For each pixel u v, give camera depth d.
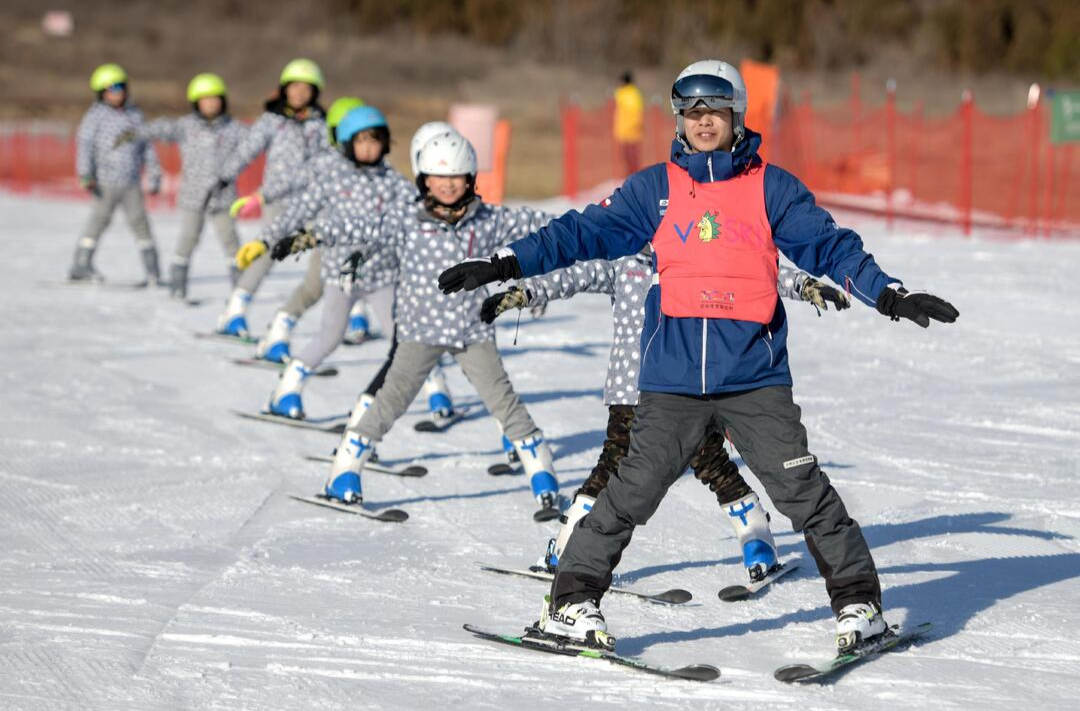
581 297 26.73
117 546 11.01
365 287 15.41
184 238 25.48
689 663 8.36
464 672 8.20
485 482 13.24
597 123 62.97
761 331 8.00
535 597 9.74
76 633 8.84
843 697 7.78
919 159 51.69
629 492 8.21
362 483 13.19
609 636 8.34
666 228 8.02
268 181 20.78
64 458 14.02
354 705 7.66
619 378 9.85
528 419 12.04
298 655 8.49
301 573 10.27
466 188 11.76
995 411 16.09
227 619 9.16
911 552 10.73
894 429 15.23
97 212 27.62
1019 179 47.81
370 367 19.42
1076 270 28.64
